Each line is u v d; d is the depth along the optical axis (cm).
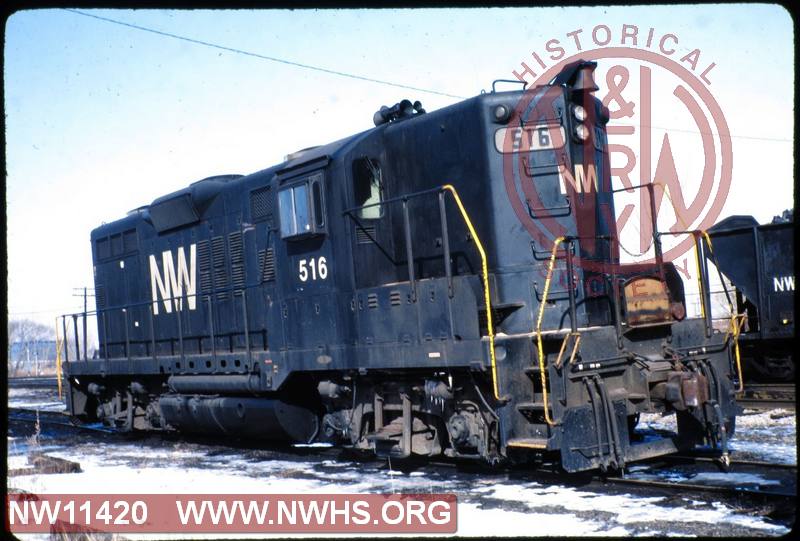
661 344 816
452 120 880
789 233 1495
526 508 677
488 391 801
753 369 1590
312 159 955
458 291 795
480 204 848
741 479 752
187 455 1123
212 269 1212
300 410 1073
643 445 770
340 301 934
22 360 6378
